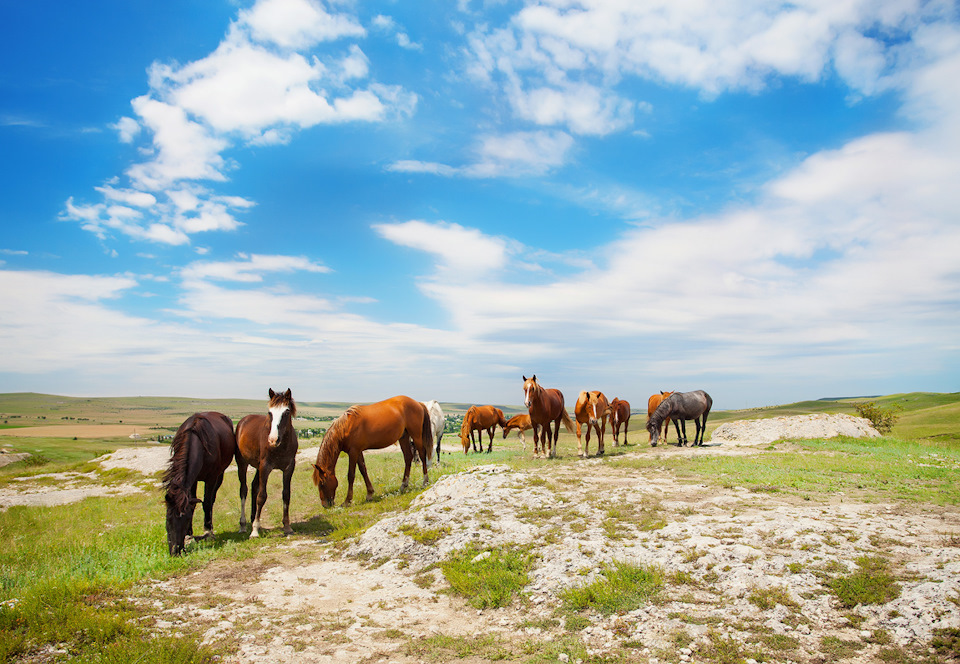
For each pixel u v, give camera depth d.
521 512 8.83
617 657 4.60
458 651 4.91
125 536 10.05
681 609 5.29
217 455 9.62
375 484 14.70
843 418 20.64
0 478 20.50
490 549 7.50
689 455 15.54
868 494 9.30
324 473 11.62
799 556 6.07
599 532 7.54
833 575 5.58
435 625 5.57
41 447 59.09
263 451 9.85
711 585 5.72
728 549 6.38
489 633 5.32
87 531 11.21
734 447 17.55
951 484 10.10
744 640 4.65
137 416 183.12
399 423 12.82
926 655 4.17
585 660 4.60
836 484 10.23
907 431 31.80
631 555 6.60
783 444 17.11
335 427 11.87
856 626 4.73
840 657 4.31
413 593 6.52
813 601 5.16
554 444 18.45
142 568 7.38
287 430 9.76
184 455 8.55
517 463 14.89
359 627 5.47
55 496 16.88
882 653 4.28
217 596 6.37
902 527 6.95
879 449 16.02
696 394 19.14
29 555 9.01
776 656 4.40
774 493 9.52
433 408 19.64
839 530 6.82
